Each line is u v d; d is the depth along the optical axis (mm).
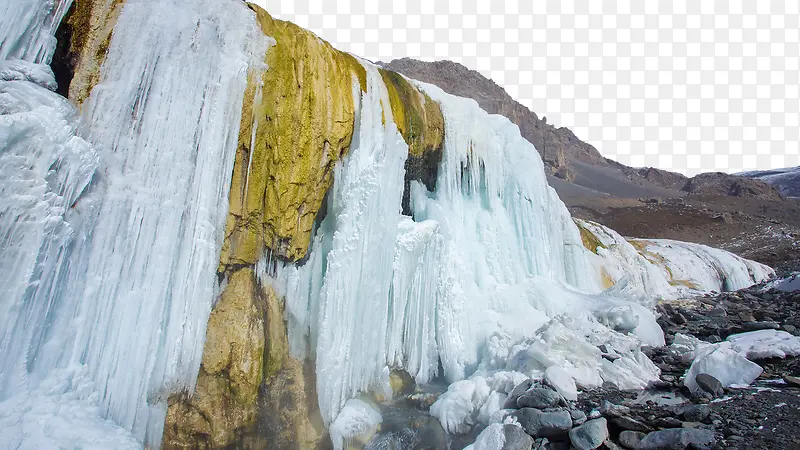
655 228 33656
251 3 6285
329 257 6062
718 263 17391
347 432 5801
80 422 4113
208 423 5078
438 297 7660
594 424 5051
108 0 5008
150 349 4730
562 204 12008
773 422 4906
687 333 9406
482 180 9297
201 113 5281
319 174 6148
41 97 4355
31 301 4023
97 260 4539
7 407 3783
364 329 6387
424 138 8188
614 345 7504
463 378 7336
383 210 6738
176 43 5223
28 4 4496
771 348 7023
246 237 5656
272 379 5688
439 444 6070
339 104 6395
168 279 4902
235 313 5434
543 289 8625
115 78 4883
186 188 5109
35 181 4043
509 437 5141
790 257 23266
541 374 6352
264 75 5844
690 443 4605
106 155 4719
